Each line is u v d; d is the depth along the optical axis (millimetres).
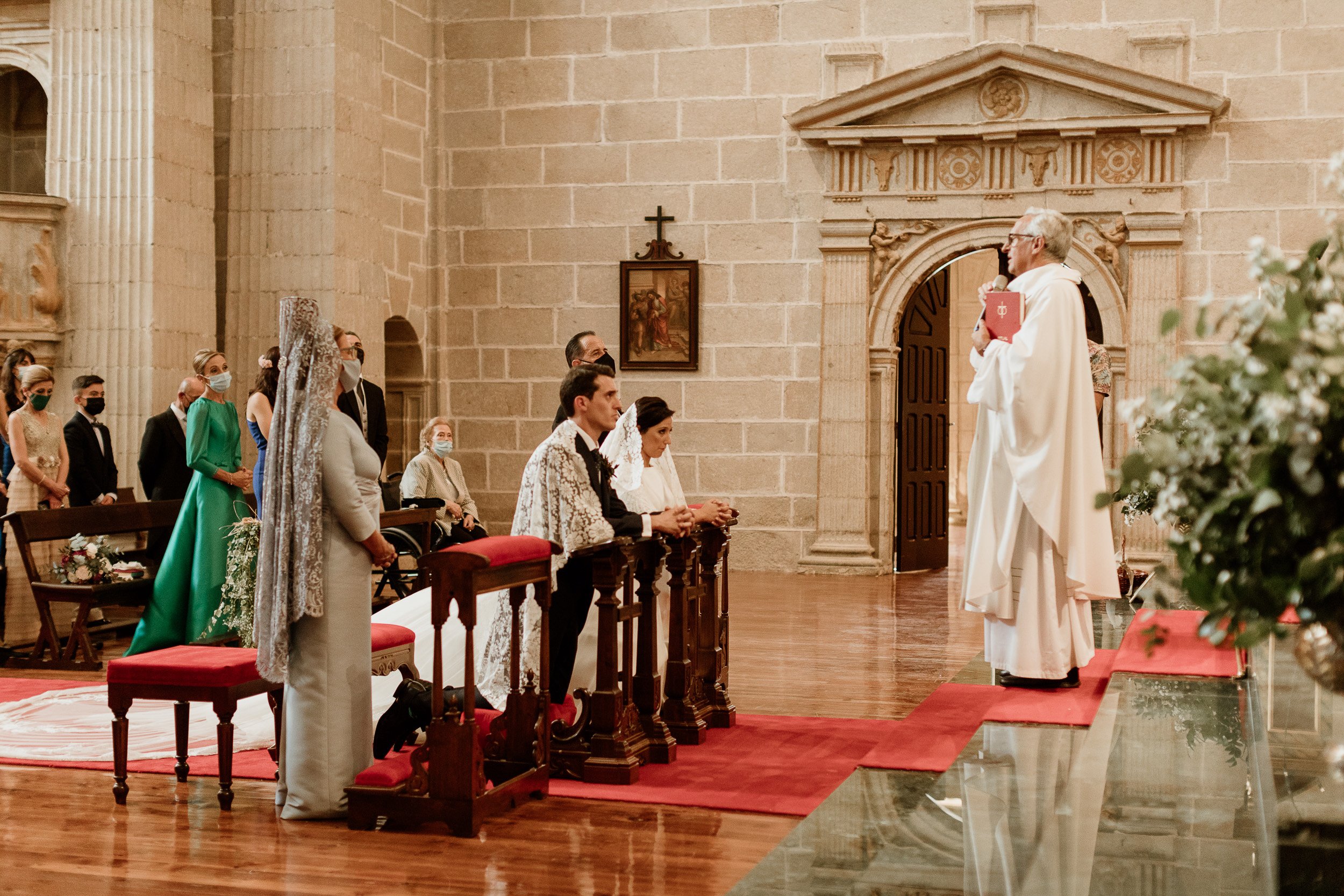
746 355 14328
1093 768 4738
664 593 6789
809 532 14180
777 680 7918
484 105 15102
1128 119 12906
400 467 15320
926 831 4227
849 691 7578
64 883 4270
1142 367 13109
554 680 5980
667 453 6883
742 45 14289
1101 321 13328
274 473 4992
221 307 13578
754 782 5449
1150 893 3395
